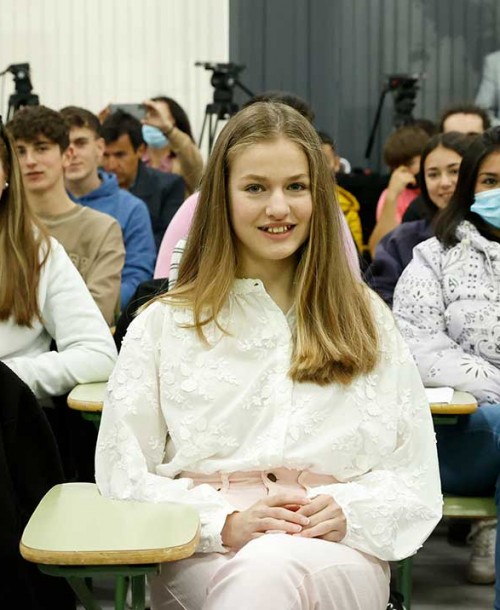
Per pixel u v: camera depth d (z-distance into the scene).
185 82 5.77
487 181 2.78
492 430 2.47
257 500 1.74
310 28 5.77
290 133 1.79
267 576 1.52
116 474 1.75
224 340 1.79
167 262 2.67
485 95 5.77
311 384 1.77
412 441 1.82
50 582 1.91
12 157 2.55
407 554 1.72
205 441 1.76
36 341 2.63
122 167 4.58
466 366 2.60
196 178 4.59
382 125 5.81
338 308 1.82
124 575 1.46
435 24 5.77
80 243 3.46
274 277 1.86
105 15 5.72
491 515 2.43
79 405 2.25
